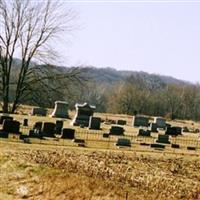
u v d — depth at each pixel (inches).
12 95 3056.1
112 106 5871.1
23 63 2588.6
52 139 1658.5
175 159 1413.6
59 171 1016.9
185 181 1062.4
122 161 1246.3
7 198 919.7
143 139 2039.9
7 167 1062.4
